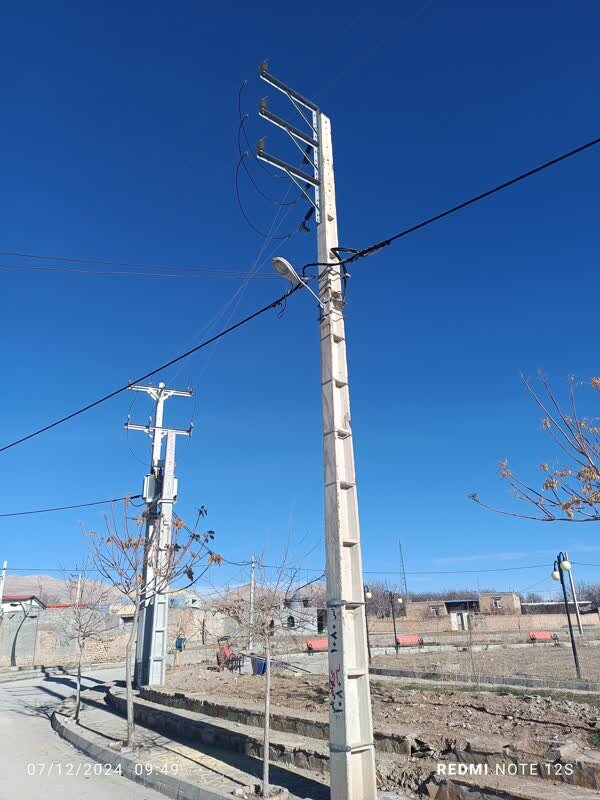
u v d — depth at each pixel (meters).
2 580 39.94
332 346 9.07
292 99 10.64
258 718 12.02
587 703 11.58
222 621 41.31
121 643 42.16
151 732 13.73
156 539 16.50
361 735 7.56
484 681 16.55
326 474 8.45
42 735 15.17
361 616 8.02
